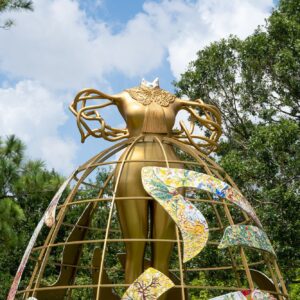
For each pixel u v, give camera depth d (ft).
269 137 54.29
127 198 26.91
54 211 28.04
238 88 67.15
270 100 65.62
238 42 66.74
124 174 29.30
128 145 30.58
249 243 26.43
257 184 57.36
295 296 67.97
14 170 53.93
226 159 57.93
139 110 30.73
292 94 63.46
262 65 64.69
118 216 29.43
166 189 26.21
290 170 55.93
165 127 30.73
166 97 31.81
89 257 65.62
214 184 27.20
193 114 32.71
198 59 69.36
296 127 54.39
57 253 70.69
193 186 26.58
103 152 30.19
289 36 61.67
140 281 24.03
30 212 71.56
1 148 55.88
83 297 63.26
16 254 73.77
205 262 55.72
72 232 31.55
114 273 60.49
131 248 28.55
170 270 34.81
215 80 67.82
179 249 25.27
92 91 31.04
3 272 73.72
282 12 66.44
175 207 25.76
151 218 29.68
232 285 56.65
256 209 56.03
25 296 28.17
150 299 23.63
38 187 54.54
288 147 54.75
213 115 34.04
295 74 60.90
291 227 52.85
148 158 29.35
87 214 32.24
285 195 52.70
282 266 54.34
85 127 31.42
